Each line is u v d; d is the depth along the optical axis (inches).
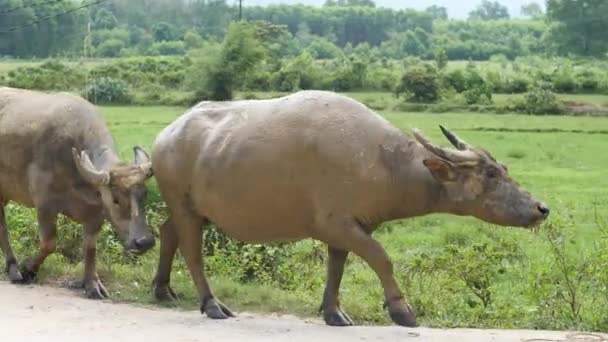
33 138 611.8
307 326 519.2
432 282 640.4
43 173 608.1
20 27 3061.0
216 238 726.5
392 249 1008.9
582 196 1476.4
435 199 514.0
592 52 4958.2
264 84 3491.6
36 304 557.6
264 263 711.7
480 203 504.1
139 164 570.3
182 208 556.1
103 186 567.2
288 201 516.1
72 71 3476.9
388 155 510.9
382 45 6643.7
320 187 508.4
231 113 542.6
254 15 7253.9
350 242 508.1
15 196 640.4
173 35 5260.8
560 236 632.4
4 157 627.8
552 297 581.6
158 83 3587.6
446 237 1053.2
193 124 550.0
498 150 2180.1
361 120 514.6
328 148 505.7
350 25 7559.1
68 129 605.6
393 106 3228.3
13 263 643.5
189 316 544.1
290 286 677.3
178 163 548.7
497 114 3132.4
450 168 502.3
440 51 3956.7
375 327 521.7
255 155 517.0
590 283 591.8
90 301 580.7
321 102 520.4
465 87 3447.3
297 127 513.7
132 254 649.6
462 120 2854.3
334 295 539.5
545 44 5433.1
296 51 5290.4
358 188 506.0
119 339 471.8
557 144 2322.8
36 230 710.5
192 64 3459.6
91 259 606.2
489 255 664.4
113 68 3668.8
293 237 532.1
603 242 644.1
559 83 3673.7
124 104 3324.3
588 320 557.9
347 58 4431.6
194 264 556.1
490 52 6663.4
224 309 553.6
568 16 4948.3
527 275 643.5
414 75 3356.3
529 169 1892.2
